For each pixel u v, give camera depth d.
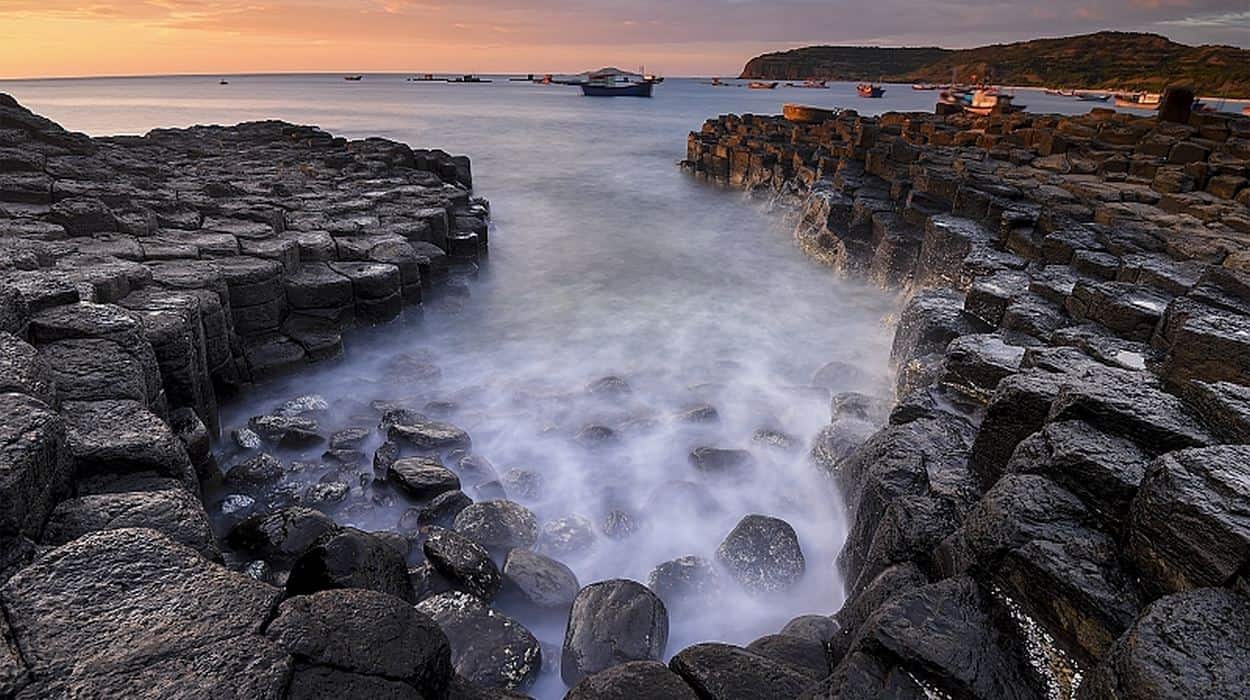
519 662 4.61
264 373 9.80
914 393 7.11
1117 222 13.23
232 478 7.23
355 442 8.30
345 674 2.98
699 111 88.12
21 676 2.54
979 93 73.88
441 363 11.59
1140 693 2.57
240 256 10.71
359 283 11.28
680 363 11.84
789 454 8.38
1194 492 3.18
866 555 5.54
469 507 6.54
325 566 4.36
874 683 3.42
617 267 18.23
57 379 5.59
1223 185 15.74
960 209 14.57
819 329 13.68
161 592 3.04
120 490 4.77
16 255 7.68
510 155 41.41
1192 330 5.28
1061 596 3.41
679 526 6.98
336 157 23.95
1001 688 3.30
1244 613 2.77
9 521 3.48
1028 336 8.08
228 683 2.64
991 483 5.19
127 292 8.27
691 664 3.94
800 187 25.97
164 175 18.42
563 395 10.05
